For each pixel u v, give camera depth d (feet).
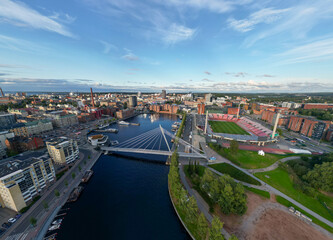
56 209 298.97
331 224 262.06
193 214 249.14
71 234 254.88
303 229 252.83
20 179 287.89
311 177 352.69
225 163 465.47
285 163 454.81
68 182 380.17
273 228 253.65
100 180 407.64
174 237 256.11
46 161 353.31
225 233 243.19
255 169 434.30
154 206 321.73
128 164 495.41
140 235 258.16
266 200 315.78
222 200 270.05
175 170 336.49
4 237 239.91
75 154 496.64
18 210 283.18
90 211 304.71
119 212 304.50
